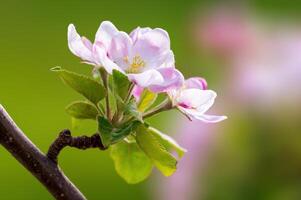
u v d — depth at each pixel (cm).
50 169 50
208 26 58
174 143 53
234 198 53
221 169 53
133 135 50
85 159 142
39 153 50
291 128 52
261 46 56
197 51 59
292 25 57
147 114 50
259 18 58
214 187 53
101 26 49
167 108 50
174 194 55
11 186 139
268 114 52
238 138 53
